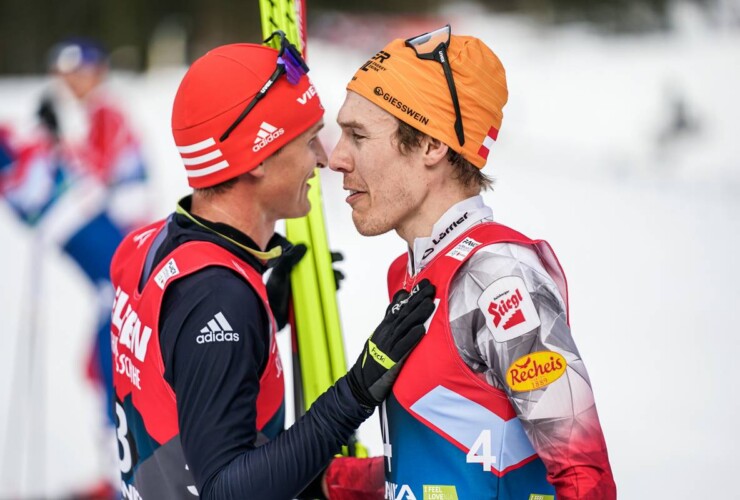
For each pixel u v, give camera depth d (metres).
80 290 14.57
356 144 3.73
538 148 25.39
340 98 25.70
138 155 10.71
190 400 3.50
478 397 3.43
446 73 3.58
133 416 3.94
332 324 4.68
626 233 16.53
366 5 37.50
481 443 3.44
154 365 3.73
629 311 12.20
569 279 13.94
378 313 12.05
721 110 24.47
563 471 3.30
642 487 7.54
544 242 3.58
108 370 9.58
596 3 33.56
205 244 3.76
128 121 10.82
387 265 14.49
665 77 26.48
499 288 3.37
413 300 3.50
